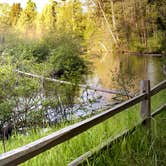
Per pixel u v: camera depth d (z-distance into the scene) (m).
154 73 14.07
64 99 6.22
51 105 6.04
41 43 17.47
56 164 2.85
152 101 5.33
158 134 3.78
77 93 6.79
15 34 20.48
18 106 5.96
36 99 6.29
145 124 3.78
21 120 5.76
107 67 17.38
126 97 7.12
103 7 27.64
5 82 6.34
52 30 21.94
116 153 3.18
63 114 6.01
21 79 6.66
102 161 3.00
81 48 21.00
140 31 25.97
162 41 24.06
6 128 4.83
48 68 8.27
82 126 2.70
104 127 3.62
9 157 1.87
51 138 2.31
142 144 3.47
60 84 6.96
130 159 3.23
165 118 4.18
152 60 20.39
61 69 10.41
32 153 2.09
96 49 26.27
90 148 3.15
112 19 27.59
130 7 26.61
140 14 26.14
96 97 7.55
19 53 10.50
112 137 3.31
